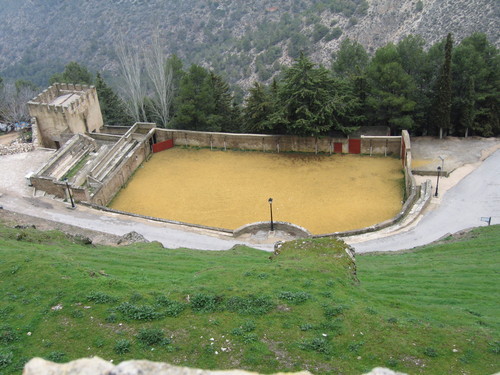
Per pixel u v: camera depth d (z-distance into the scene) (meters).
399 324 16.23
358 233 38.69
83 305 17.89
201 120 61.00
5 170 50.75
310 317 16.73
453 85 57.19
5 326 16.84
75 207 44.53
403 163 51.91
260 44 140.12
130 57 71.94
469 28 109.19
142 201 49.19
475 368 14.01
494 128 58.66
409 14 126.19
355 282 20.39
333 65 66.69
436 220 40.09
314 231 42.09
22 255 21.80
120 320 16.94
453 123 59.09
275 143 58.44
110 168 51.28
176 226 41.44
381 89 57.25
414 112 58.12
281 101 57.25
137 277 21.34
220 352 15.12
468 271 24.38
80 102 56.09
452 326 16.48
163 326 16.58
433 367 14.09
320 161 55.56
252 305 17.59
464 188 45.38
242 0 163.25
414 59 57.72
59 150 51.41
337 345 15.26
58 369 8.81
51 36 172.62
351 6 137.50
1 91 71.06
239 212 46.31
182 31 159.00
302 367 14.27
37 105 54.25
